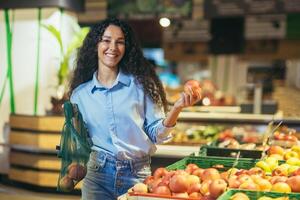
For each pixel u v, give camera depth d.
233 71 11.40
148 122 3.00
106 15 8.67
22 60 7.05
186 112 6.86
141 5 8.42
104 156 2.98
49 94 7.01
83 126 2.96
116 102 2.96
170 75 12.74
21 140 6.29
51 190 6.16
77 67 3.15
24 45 7.04
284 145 4.05
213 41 10.72
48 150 6.04
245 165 3.21
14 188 6.48
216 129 5.95
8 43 7.11
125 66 3.03
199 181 2.52
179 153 4.93
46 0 6.82
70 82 3.19
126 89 2.97
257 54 10.67
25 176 6.32
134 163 2.98
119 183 2.96
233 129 5.86
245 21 10.48
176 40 10.95
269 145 3.83
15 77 7.09
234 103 9.17
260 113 6.96
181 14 8.27
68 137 2.86
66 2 6.98
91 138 3.04
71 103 2.91
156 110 3.00
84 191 3.06
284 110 9.02
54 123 5.98
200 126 6.31
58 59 7.05
